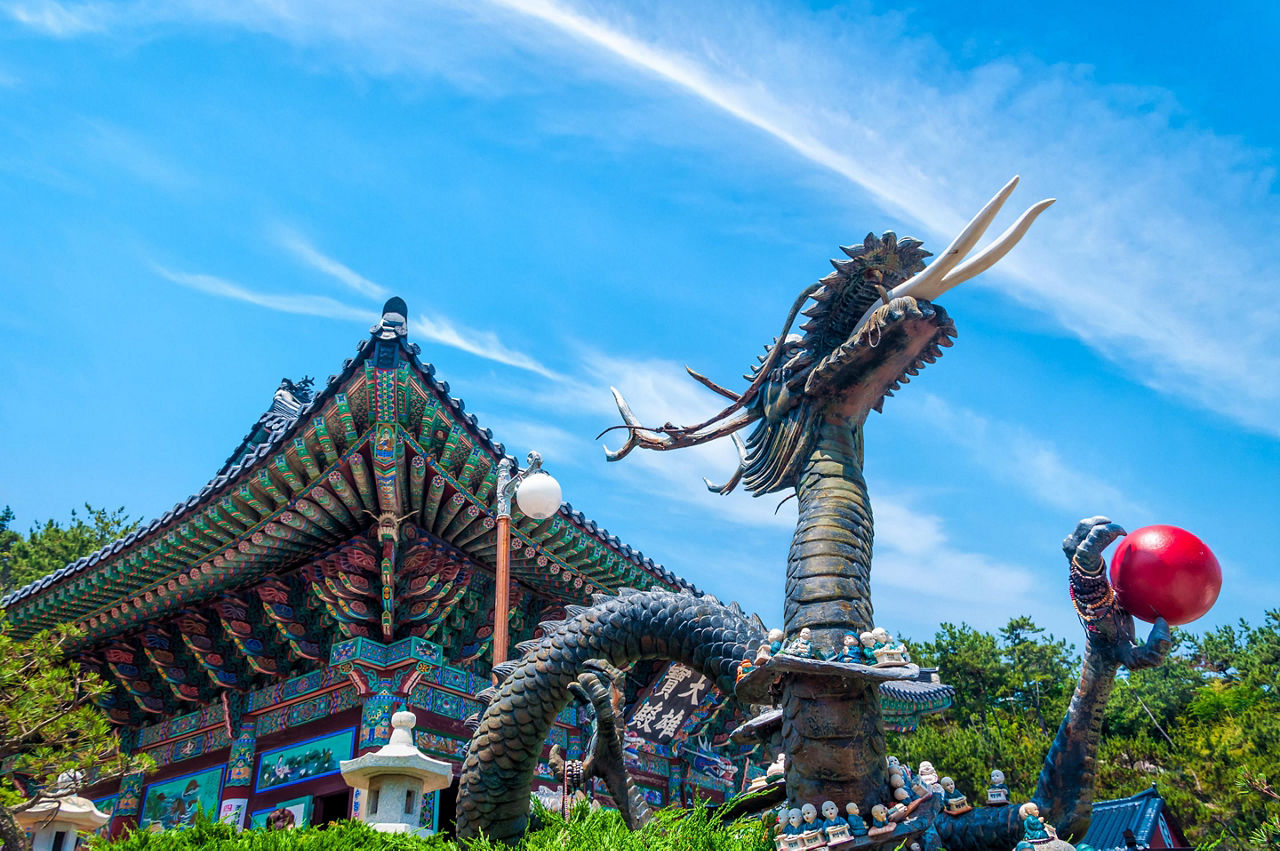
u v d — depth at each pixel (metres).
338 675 16.38
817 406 6.00
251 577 17.33
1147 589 4.56
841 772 5.02
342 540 16.48
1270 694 42.12
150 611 18.12
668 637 6.31
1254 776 24.67
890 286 5.98
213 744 18.36
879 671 4.90
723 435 6.46
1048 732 37.47
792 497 6.10
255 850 6.15
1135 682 46.75
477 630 17.72
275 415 22.06
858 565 5.50
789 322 6.25
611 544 17.64
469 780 6.48
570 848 5.76
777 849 5.04
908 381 6.00
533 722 6.42
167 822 18.27
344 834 6.54
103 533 41.97
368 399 14.28
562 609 18.97
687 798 19.11
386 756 7.98
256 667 17.56
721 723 20.08
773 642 5.55
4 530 43.25
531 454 11.44
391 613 16.25
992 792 5.00
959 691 44.78
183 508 15.69
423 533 16.14
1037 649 46.09
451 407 14.92
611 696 6.27
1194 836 25.47
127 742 20.27
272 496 15.28
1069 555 4.80
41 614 18.38
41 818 10.68
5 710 12.16
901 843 4.92
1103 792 28.80
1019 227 5.40
